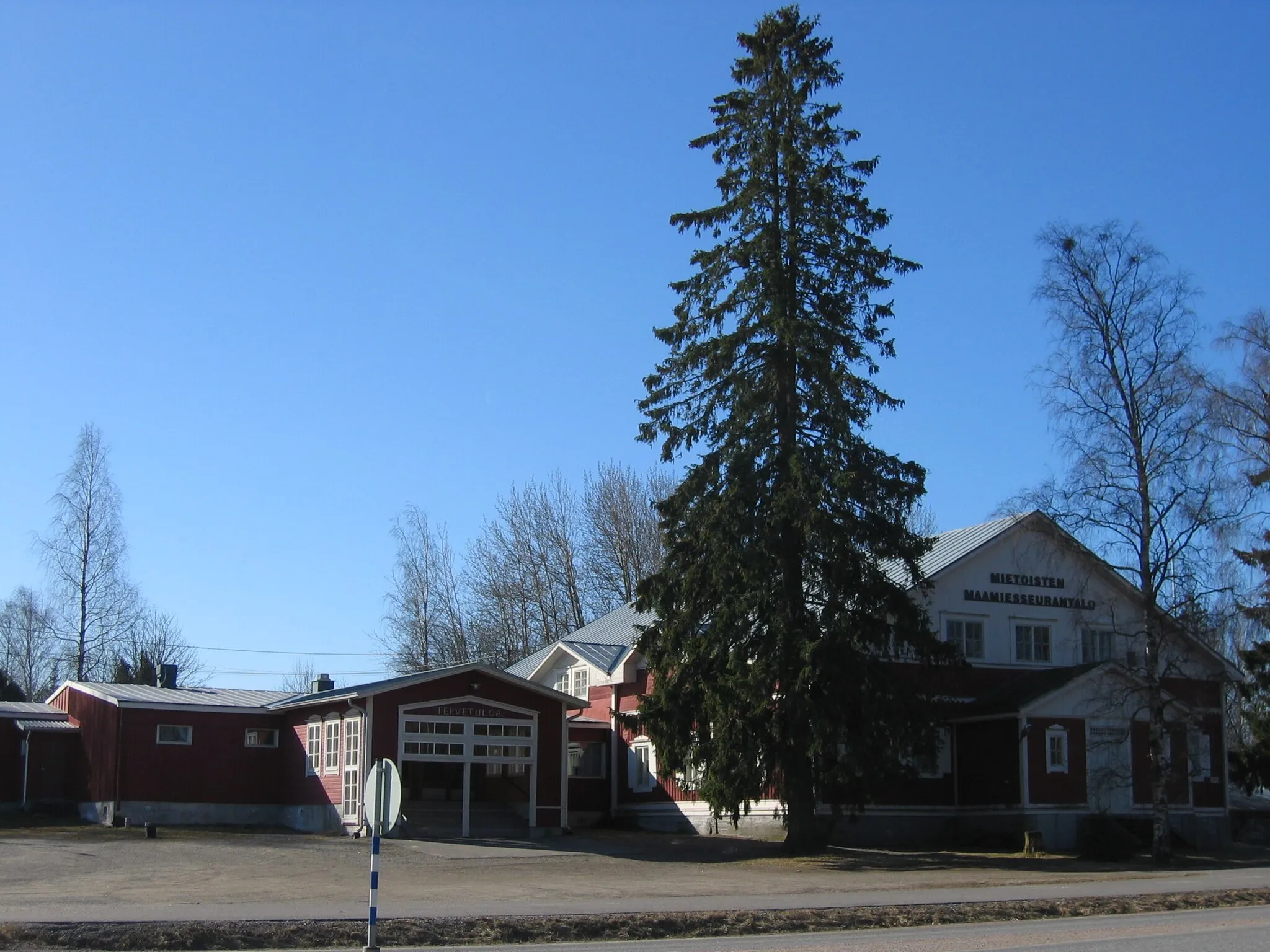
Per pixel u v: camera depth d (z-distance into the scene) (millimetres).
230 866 29703
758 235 35125
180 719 44156
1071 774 40188
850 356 34875
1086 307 36219
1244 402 36719
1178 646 42312
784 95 35781
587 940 19516
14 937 17594
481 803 43594
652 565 70750
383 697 38812
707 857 34688
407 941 18781
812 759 33875
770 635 33656
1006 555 44375
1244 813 46500
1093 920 21781
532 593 72125
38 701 71688
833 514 33625
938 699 36906
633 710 50062
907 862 33844
